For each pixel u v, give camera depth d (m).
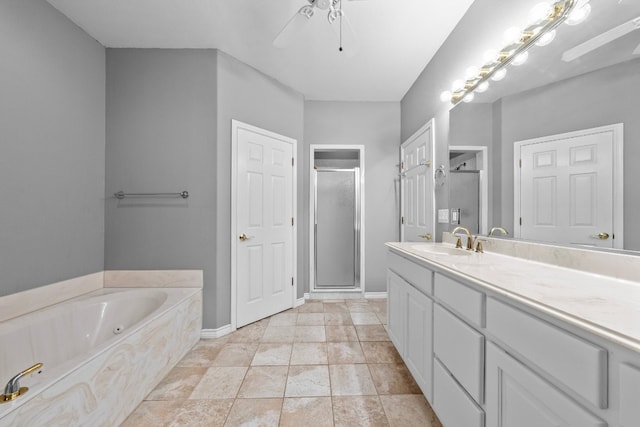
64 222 2.01
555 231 1.27
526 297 0.77
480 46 1.80
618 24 1.00
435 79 2.45
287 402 1.54
